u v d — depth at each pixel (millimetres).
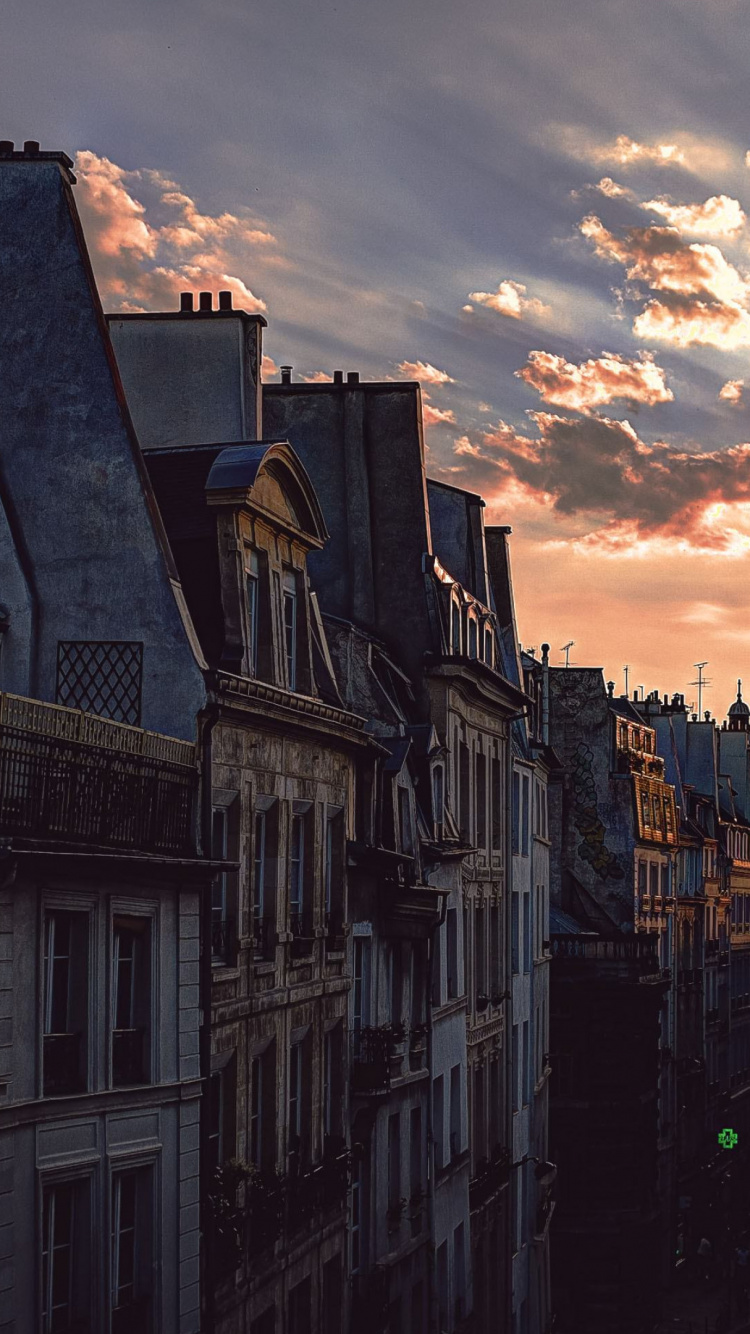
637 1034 68062
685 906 94438
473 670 48000
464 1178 47625
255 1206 29344
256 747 30250
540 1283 60688
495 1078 53938
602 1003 67125
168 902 26344
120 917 25188
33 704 22984
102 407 28750
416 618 47188
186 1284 26172
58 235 29172
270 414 48500
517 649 59781
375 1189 38188
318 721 32688
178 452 30781
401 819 40844
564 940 68438
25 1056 22297
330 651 42969
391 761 40031
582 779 78500
